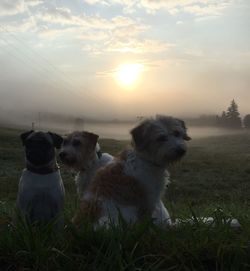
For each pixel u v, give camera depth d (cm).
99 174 125
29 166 115
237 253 90
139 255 91
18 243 94
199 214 146
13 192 413
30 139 116
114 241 90
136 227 98
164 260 87
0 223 113
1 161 695
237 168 683
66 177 439
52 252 91
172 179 536
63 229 105
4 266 91
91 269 86
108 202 116
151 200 120
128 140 133
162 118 133
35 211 114
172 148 121
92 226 103
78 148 164
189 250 92
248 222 112
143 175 120
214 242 94
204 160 781
